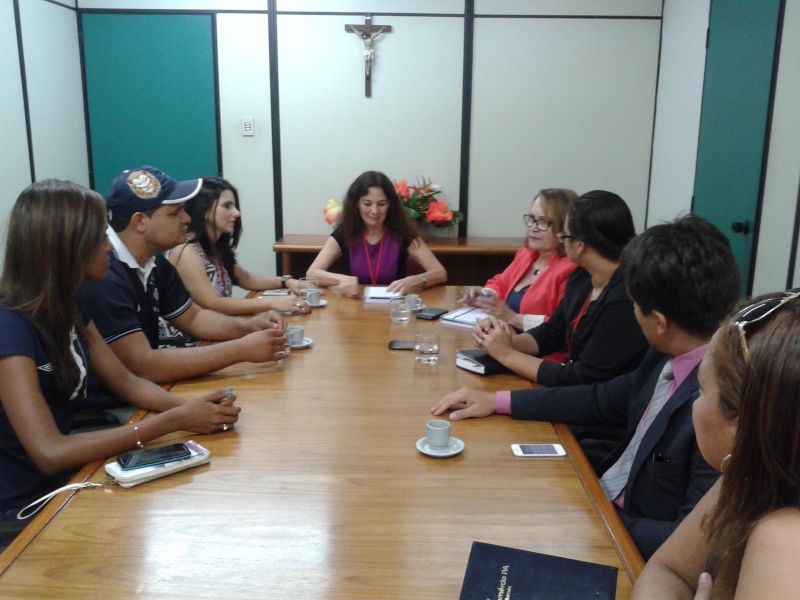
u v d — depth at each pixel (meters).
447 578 1.00
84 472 1.34
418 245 3.58
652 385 1.51
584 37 4.54
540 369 1.90
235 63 4.57
